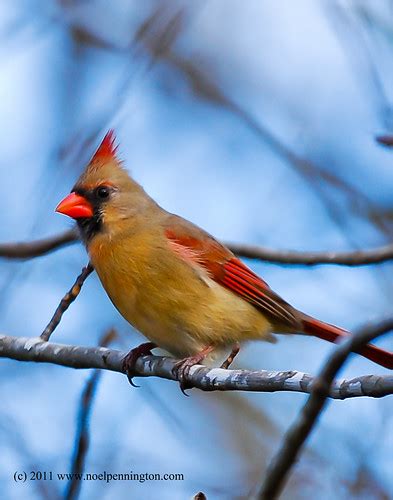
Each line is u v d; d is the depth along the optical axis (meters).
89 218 8.93
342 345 5.26
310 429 5.28
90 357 8.18
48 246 9.93
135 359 8.15
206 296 8.69
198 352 8.70
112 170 9.05
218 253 8.85
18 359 8.28
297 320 8.98
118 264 8.70
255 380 6.94
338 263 9.72
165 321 8.66
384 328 5.19
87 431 7.34
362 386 5.93
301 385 6.61
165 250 8.67
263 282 8.91
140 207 8.91
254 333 8.95
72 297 8.29
